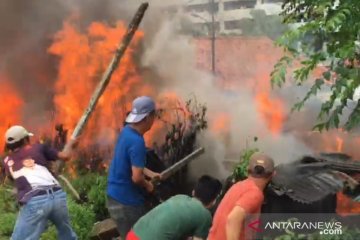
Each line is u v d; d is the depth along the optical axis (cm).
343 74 373
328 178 479
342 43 369
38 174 466
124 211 448
